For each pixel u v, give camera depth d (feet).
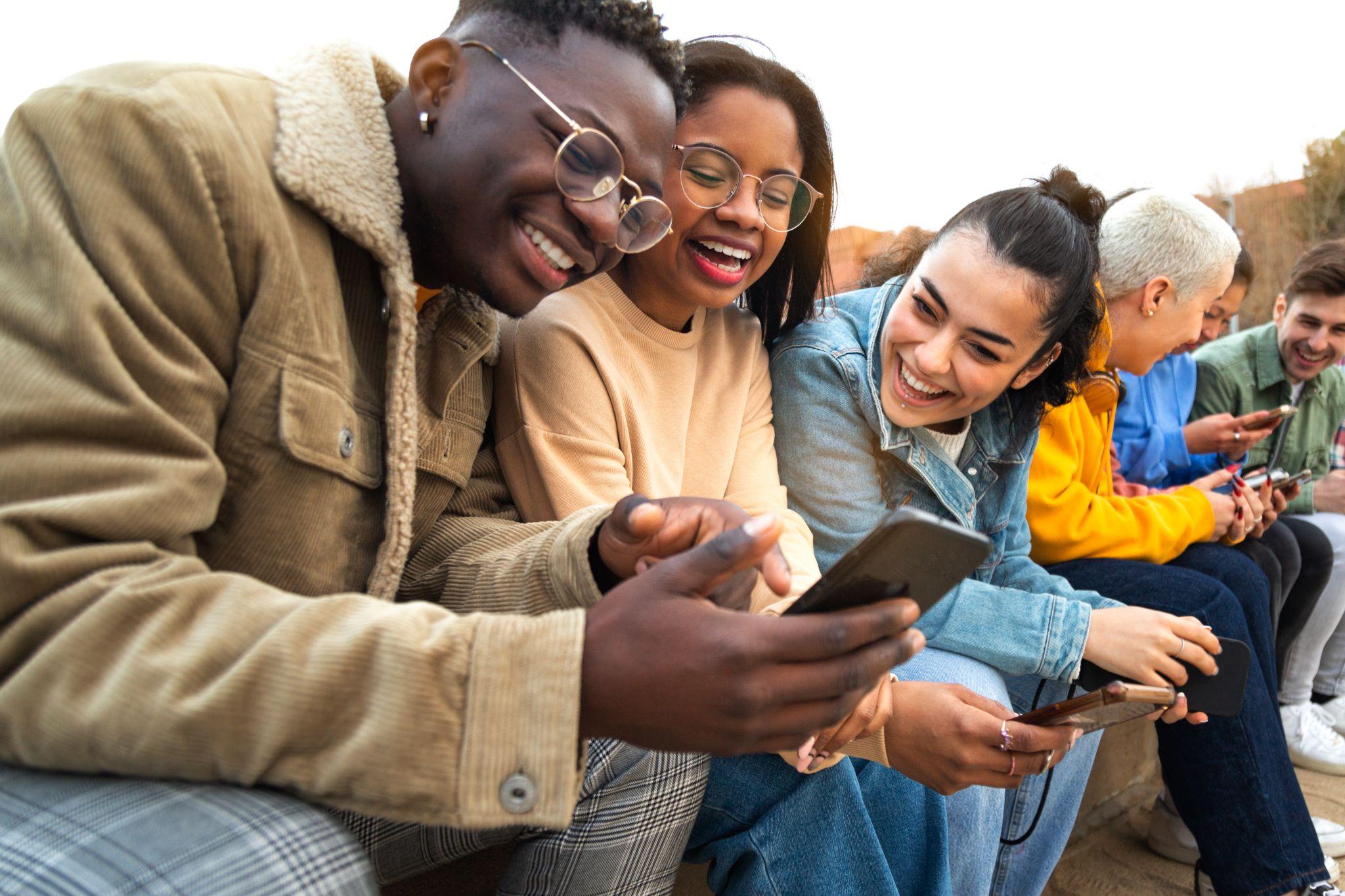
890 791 4.95
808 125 5.71
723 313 6.25
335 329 3.58
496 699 2.76
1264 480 8.68
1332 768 9.84
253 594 2.85
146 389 3.02
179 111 3.21
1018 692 6.73
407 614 2.85
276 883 2.49
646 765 3.90
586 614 2.87
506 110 3.74
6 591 2.66
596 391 5.08
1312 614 10.31
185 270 3.18
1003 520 6.57
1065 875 7.59
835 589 3.00
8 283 2.96
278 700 2.67
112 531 2.81
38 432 2.80
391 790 2.72
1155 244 8.11
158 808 2.62
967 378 5.79
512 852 4.23
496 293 3.98
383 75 4.09
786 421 6.35
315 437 3.42
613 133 3.85
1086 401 7.47
